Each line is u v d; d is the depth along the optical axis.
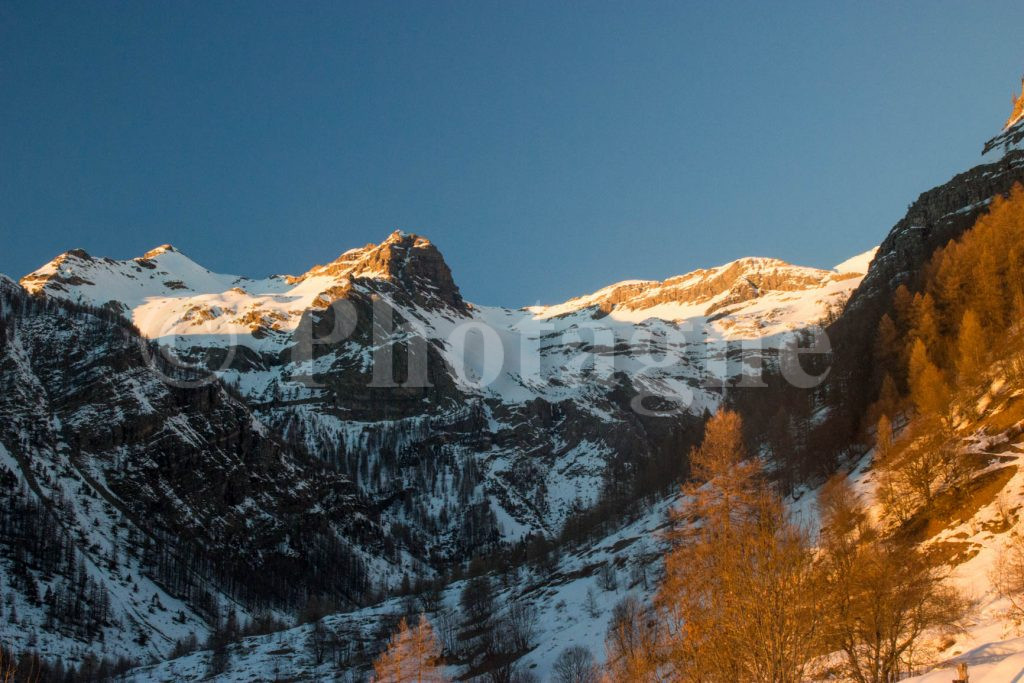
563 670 114.75
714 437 91.06
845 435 140.62
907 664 67.44
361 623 184.00
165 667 179.00
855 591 64.62
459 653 148.00
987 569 82.12
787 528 69.25
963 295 151.75
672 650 73.25
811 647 60.84
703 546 72.56
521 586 184.88
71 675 175.50
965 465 100.75
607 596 147.88
